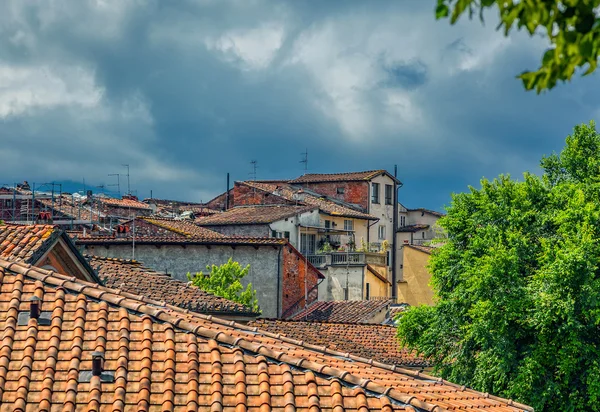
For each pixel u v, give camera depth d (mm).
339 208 80312
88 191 73938
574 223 34156
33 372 15289
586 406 32125
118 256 47344
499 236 35281
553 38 7266
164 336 16375
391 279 87500
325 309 50188
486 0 7219
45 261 21891
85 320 16656
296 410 14891
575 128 39562
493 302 32688
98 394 14859
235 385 15328
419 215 98062
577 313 32281
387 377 19938
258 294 48312
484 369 33375
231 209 76562
